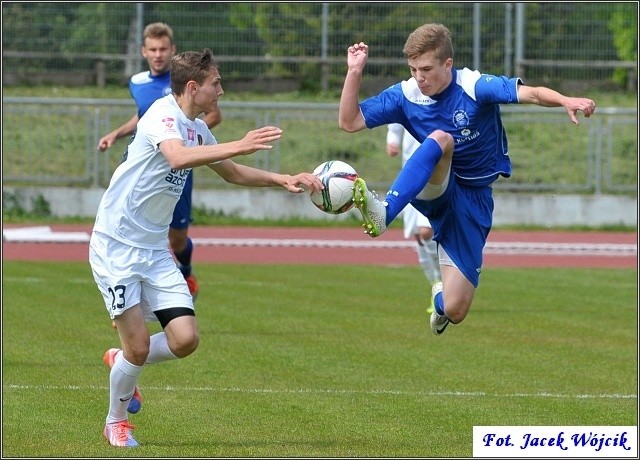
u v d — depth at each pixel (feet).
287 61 211.41
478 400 61.52
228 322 89.25
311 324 88.84
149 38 83.10
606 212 175.73
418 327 88.07
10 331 82.69
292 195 178.50
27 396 60.80
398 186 51.08
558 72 203.82
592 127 177.37
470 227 55.26
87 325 86.22
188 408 58.75
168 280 50.29
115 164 179.32
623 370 71.46
